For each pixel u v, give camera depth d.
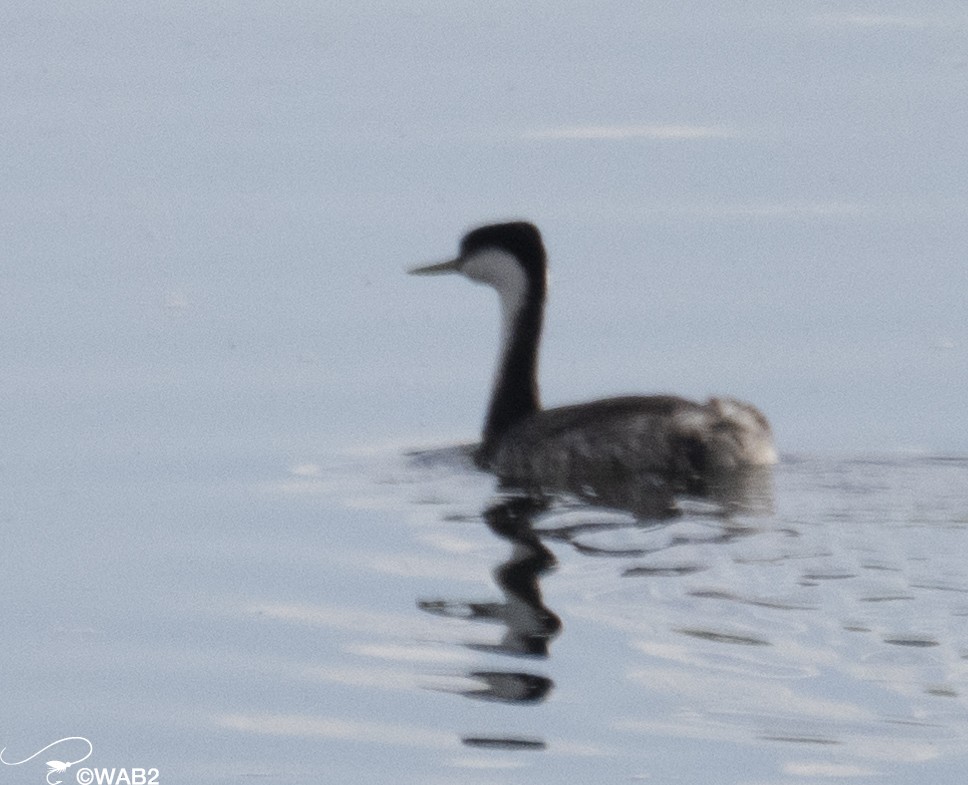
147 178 28.30
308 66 34.56
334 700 12.79
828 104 31.02
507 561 15.06
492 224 19.03
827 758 11.43
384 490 17.28
